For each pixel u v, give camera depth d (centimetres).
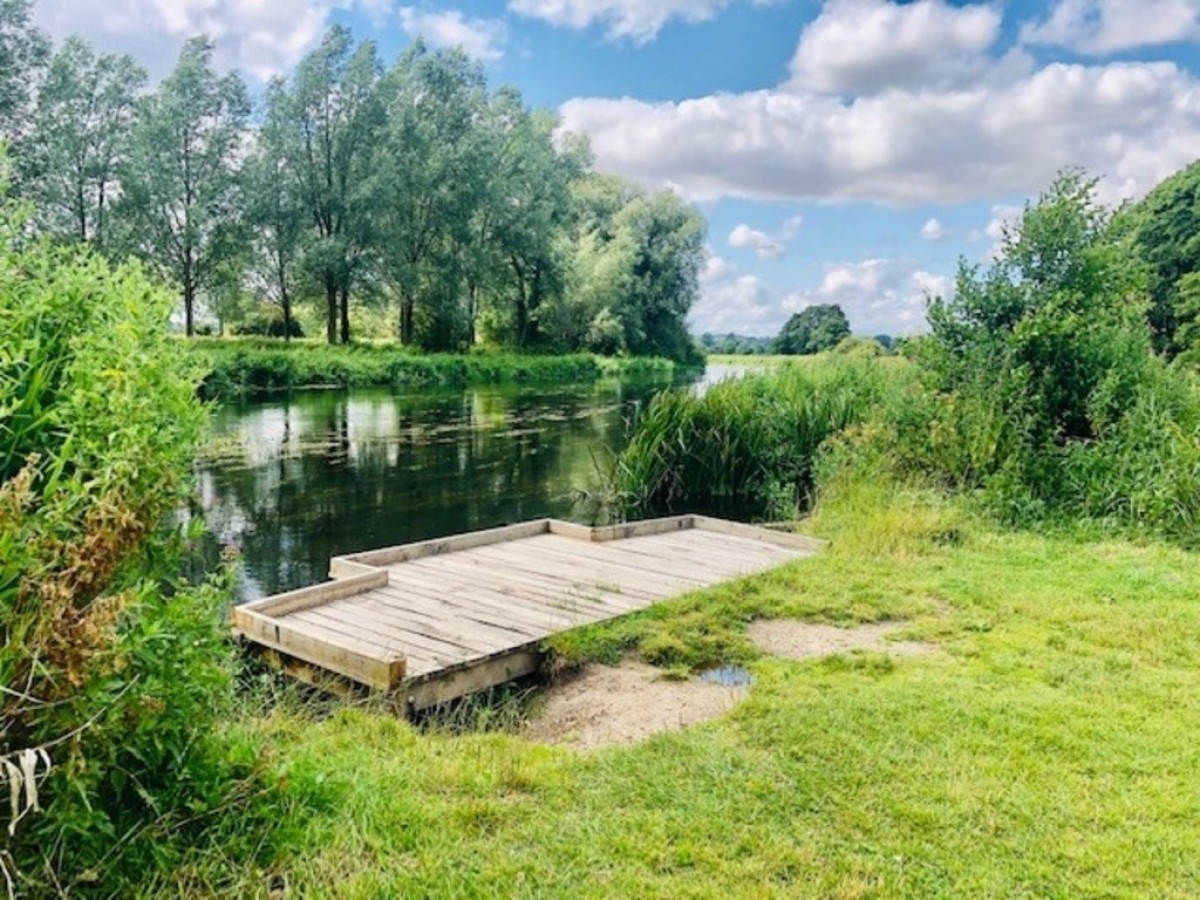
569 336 3975
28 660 200
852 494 838
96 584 217
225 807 244
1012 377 823
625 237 4147
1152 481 719
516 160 3606
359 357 2758
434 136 3288
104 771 223
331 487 1104
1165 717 359
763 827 271
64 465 232
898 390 1004
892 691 387
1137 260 909
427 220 3312
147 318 255
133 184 2752
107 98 2772
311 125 3144
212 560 761
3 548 197
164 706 228
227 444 1421
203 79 2888
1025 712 361
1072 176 867
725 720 359
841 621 514
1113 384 790
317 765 284
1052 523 736
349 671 432
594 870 246
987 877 247
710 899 233
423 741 344
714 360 5594
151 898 212
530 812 277
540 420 1859
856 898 236
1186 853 260
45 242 261
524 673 469
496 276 3634
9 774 184
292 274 3203
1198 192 2609
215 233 2977
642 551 707
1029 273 874
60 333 250
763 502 1069
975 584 570
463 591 580
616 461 1224
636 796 290
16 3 2525
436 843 253
